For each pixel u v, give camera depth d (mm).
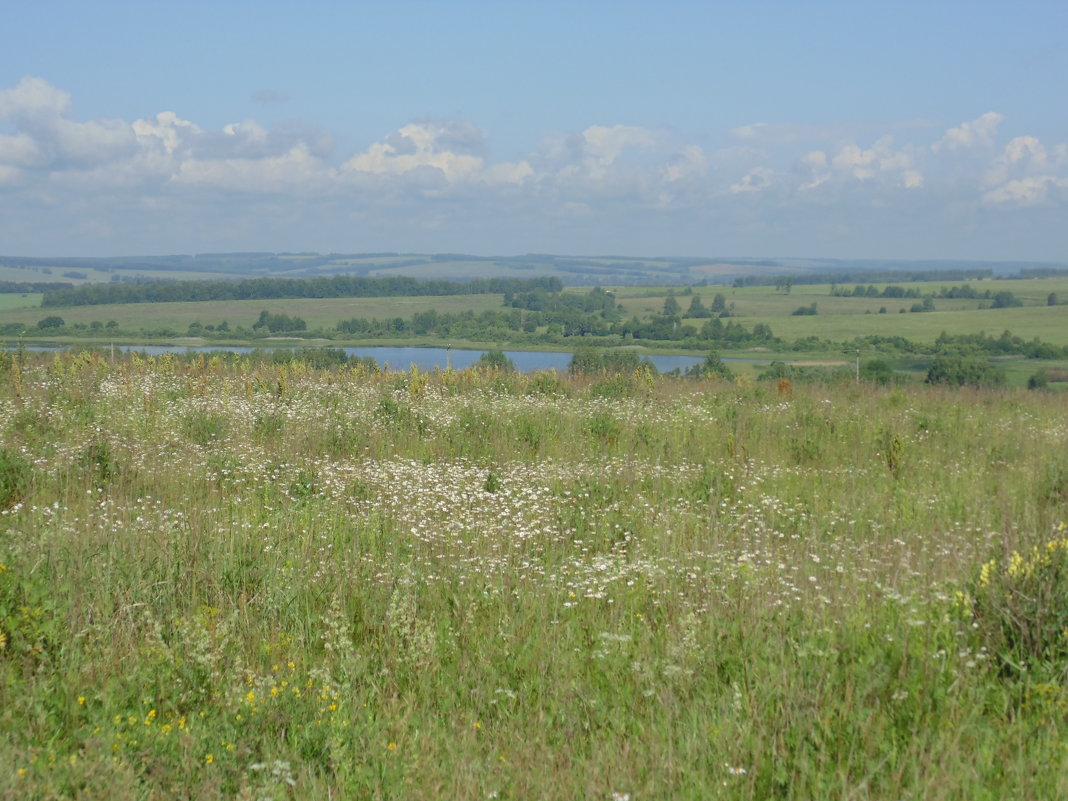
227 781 4395
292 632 6195
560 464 12180
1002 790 4164
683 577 7219
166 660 5461
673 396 20125
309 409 15812
